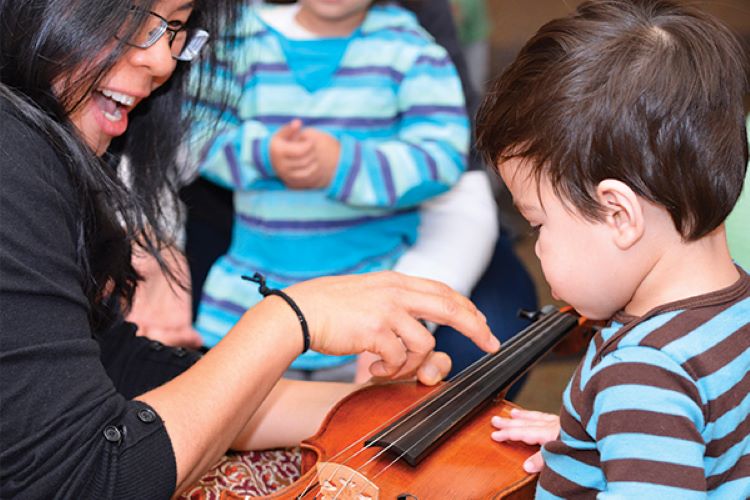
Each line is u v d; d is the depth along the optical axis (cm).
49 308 108
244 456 153
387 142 215
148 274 196
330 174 206
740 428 105
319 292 133
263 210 218
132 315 204
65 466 107
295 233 217
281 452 155
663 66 104
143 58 123
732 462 106
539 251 114
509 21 455
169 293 207
